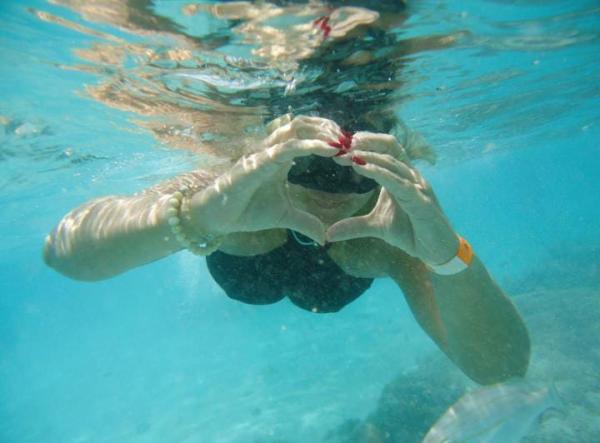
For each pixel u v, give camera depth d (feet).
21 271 30.78
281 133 1.25
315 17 2.82
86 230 1.42
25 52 3.28
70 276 1.54
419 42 3.70
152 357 13.76
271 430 6.54
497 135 12.60
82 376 13.24
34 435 8.88
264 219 1.30
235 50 3.24
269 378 9.08
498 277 16.31
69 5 2.65
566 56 5.65
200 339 14.88
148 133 5.80
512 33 4.14
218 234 1.36
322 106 4.20
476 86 6.08
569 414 4.37
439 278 1.52
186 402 8.68
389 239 1.36
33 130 5.25
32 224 13.48
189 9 2.67
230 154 5.91
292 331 13.28
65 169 7.60
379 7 2.87
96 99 4.42
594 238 17.31
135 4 2.61
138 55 3.36
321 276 2.08
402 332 10.58
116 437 7.84
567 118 12.86
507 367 1.75
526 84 6.86
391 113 4.80
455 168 19.25
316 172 1.70
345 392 7.54
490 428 2.46
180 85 3.98
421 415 5.36
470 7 3.25
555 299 8.50
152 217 1.35
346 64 3.61
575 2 3.69
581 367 5.34
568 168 41.22
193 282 24.79
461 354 1.76
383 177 1.14
